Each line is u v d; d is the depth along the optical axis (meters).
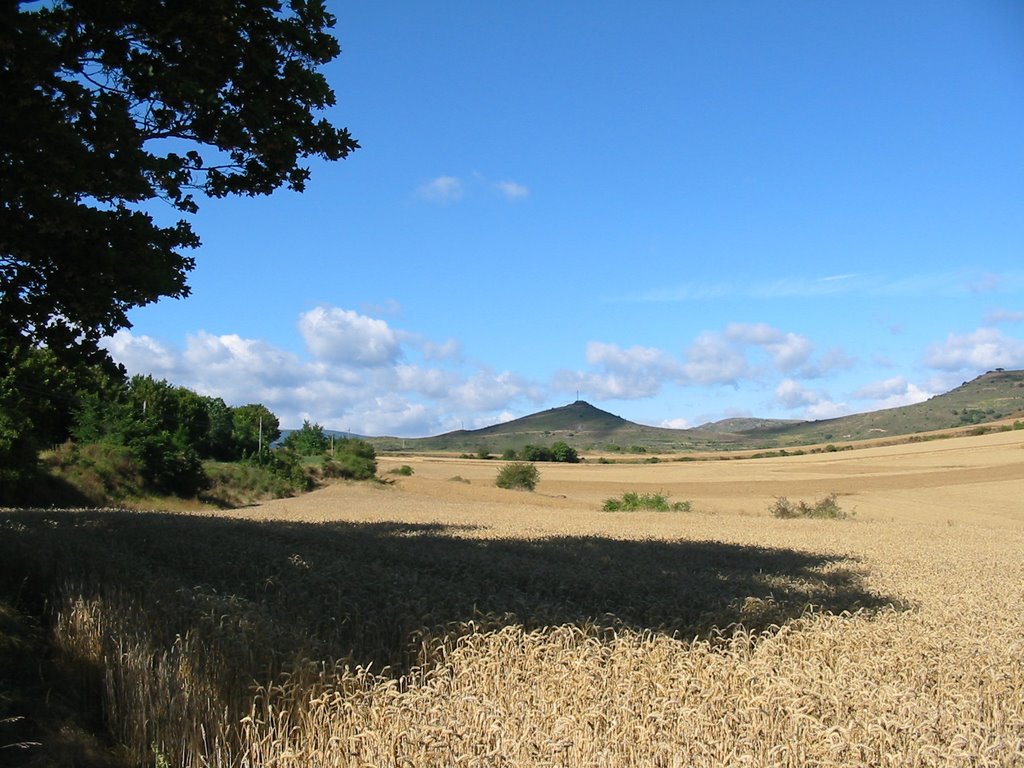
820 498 68.12
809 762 6.43
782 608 13.02
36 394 55.25
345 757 6.65
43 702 8.55
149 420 63.12
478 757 6.33
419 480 90.81
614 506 60.12
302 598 12.19
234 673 8.23
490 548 23.61
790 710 7.09
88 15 14.21
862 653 9.67
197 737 7.40
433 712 7.04
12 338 15.88
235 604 10.63
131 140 13.74
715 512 57.66
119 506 53.62
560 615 11.18
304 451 104.75
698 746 6.62
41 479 50.06
